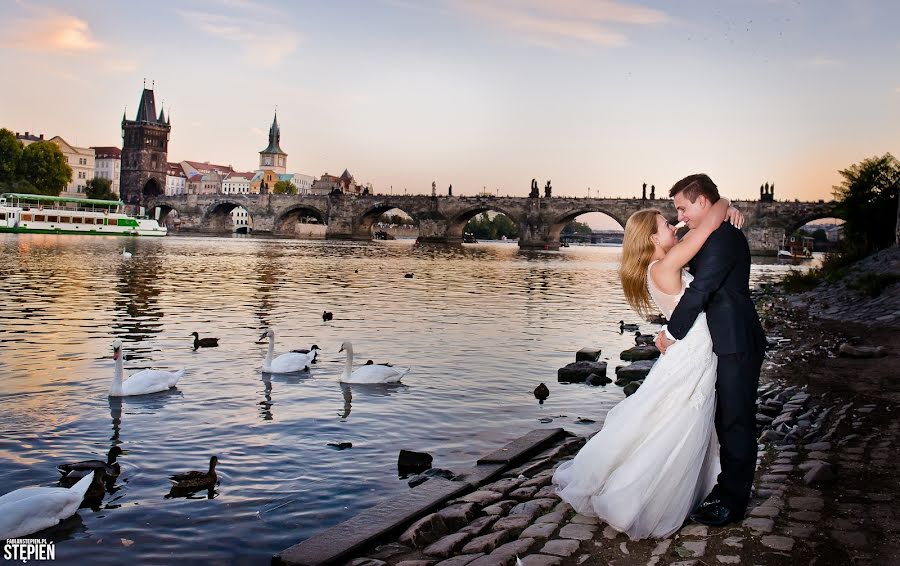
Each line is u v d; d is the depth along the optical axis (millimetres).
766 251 116938
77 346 18094
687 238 5957
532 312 29000
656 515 5844
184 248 84062
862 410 10438
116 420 11641
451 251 107938
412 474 9227
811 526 6012
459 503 7309
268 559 6832
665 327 6113
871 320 21141
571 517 6520
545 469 8688
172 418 11805
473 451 10211
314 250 91312
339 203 160625
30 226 116438
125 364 16016
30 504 7434
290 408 12594
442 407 12781
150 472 9227
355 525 6742
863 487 7000
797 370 14008
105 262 52406
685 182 6027
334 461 9742
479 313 28078
